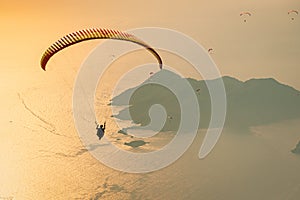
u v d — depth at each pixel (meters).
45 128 82.75
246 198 53.41
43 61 41.62
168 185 57.84
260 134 75.75
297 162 63.38
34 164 65.62
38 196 56.03
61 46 41.72
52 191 57.19
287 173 59.81
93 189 57.38
